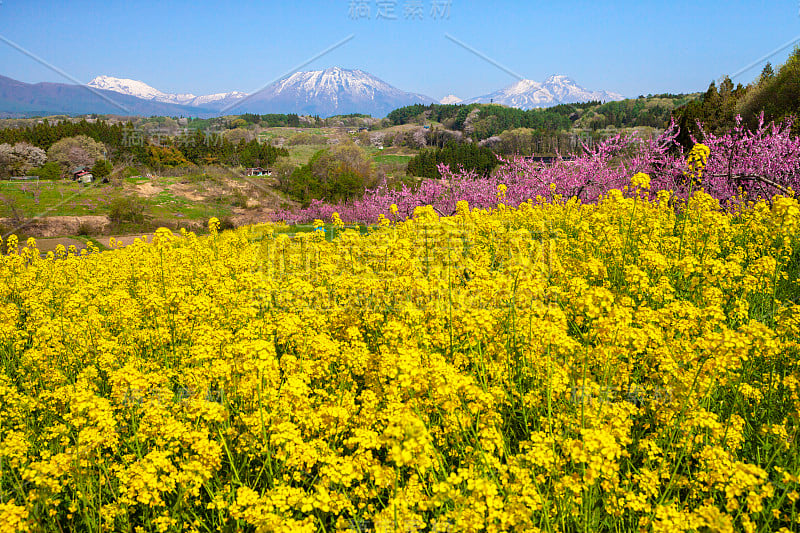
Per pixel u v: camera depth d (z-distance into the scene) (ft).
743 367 14.02
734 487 8.94
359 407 13.61
